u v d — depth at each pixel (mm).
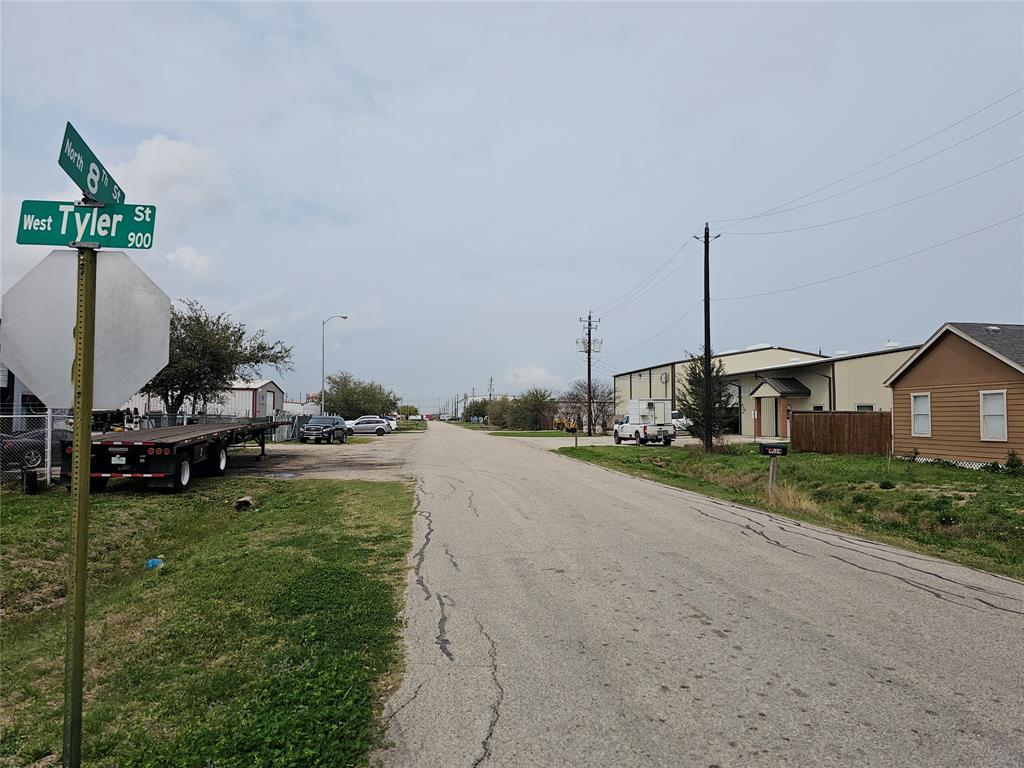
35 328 3066
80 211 3080
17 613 7039
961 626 5742
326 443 37844
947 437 22172
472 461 24625
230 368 27562
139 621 5926
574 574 7492
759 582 7215
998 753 3531
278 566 7629
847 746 3604
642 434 37344
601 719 3930
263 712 3924
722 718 3941
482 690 4344
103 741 3635
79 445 2967
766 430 44781
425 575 7418
